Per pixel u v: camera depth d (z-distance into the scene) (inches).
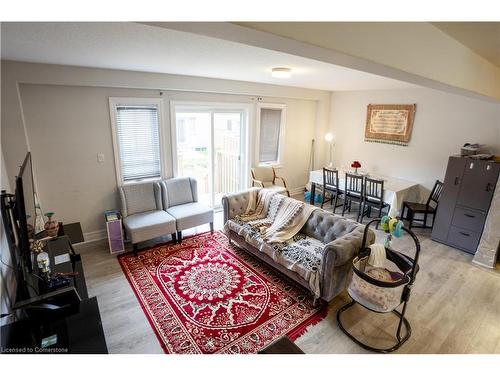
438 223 168.6
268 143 232.1
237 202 156.4
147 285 122.0
